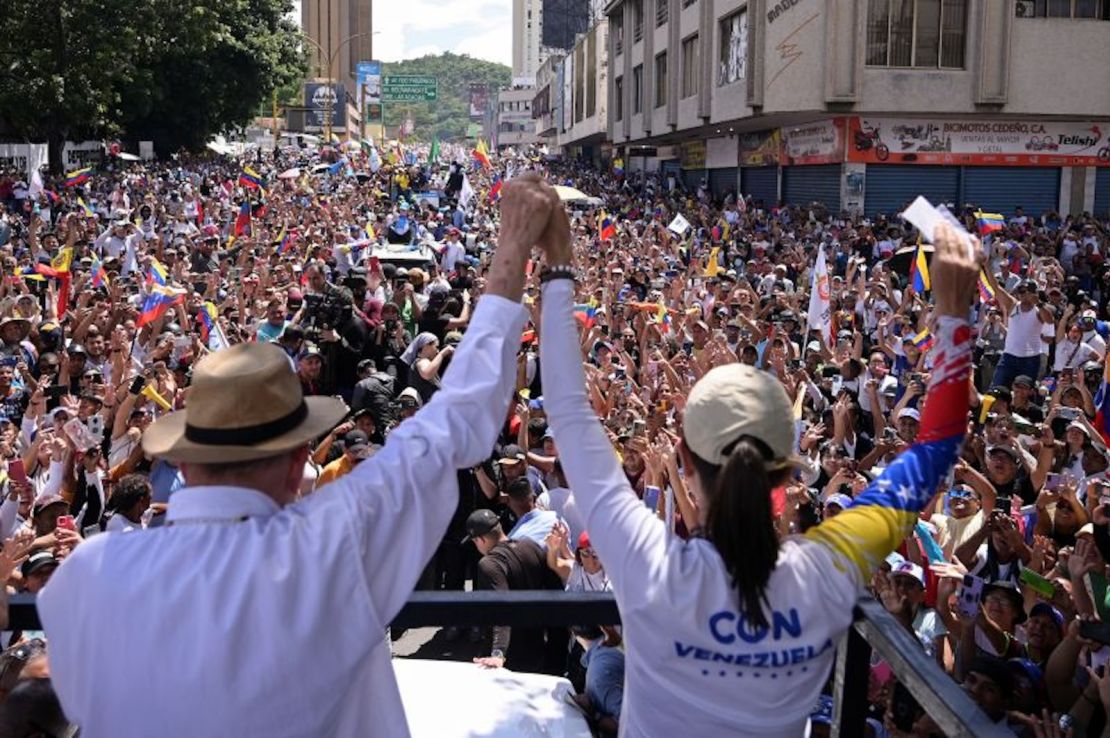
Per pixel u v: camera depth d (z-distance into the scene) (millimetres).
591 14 118250
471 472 8492
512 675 3160
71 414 8328
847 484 7676
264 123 114500
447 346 10992
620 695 3826
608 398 10414
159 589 1732
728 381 1938
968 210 27766
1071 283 18891
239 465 1843
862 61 30266
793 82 31016
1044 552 6625
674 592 1884
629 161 66312
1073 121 32375
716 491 1870
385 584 1830
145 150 54688
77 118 41031
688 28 42094
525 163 80875
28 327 11430
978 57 30266
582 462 2008
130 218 26906
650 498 6238
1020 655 5727
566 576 6703
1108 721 4496
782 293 17781
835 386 11477
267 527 1791
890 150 32156
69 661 1773
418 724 2875
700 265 21516
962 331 2064
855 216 30516
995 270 20781
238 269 20453
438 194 43781
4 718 2969
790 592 1905
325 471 7750
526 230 2043
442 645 7812
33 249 19703
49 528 6559
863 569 1973
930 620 5977
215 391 1816
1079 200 32781
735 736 1923
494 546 7129
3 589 2252
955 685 1750
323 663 1753
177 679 1700
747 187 43656
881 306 15805
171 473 7555
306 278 16219
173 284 15289
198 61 54844
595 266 20484
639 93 54375
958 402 2080
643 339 13719
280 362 1877
